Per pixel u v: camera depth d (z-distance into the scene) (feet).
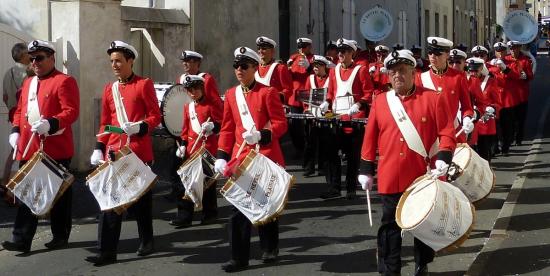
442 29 115.03
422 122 20.62
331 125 33.58
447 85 29.19
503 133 48.08
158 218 31.65
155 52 48.91
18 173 25.04
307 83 39.40
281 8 63.77
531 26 57.11
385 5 87.86
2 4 46.91
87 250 26.91
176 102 31.32
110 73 41.73
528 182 36.14
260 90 24.11
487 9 160.86
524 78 49.26
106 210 24.49
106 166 24.36
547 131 59.88
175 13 49.49
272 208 22.99
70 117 25.77
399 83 20.83
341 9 75.36
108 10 41.60
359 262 24.86
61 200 26.89
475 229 28.53
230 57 54.49
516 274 22.21
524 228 27.09
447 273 23.47
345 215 31.50
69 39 40.45
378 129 21.36
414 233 19.43
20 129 26.55
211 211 30.53
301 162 46.01
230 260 24.22
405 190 20.52
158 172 41.68
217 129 29.12
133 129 24.93
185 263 25.14
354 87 33.83
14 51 33.50
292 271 24.00
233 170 23.09
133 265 25.02
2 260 25.85
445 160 20.16
